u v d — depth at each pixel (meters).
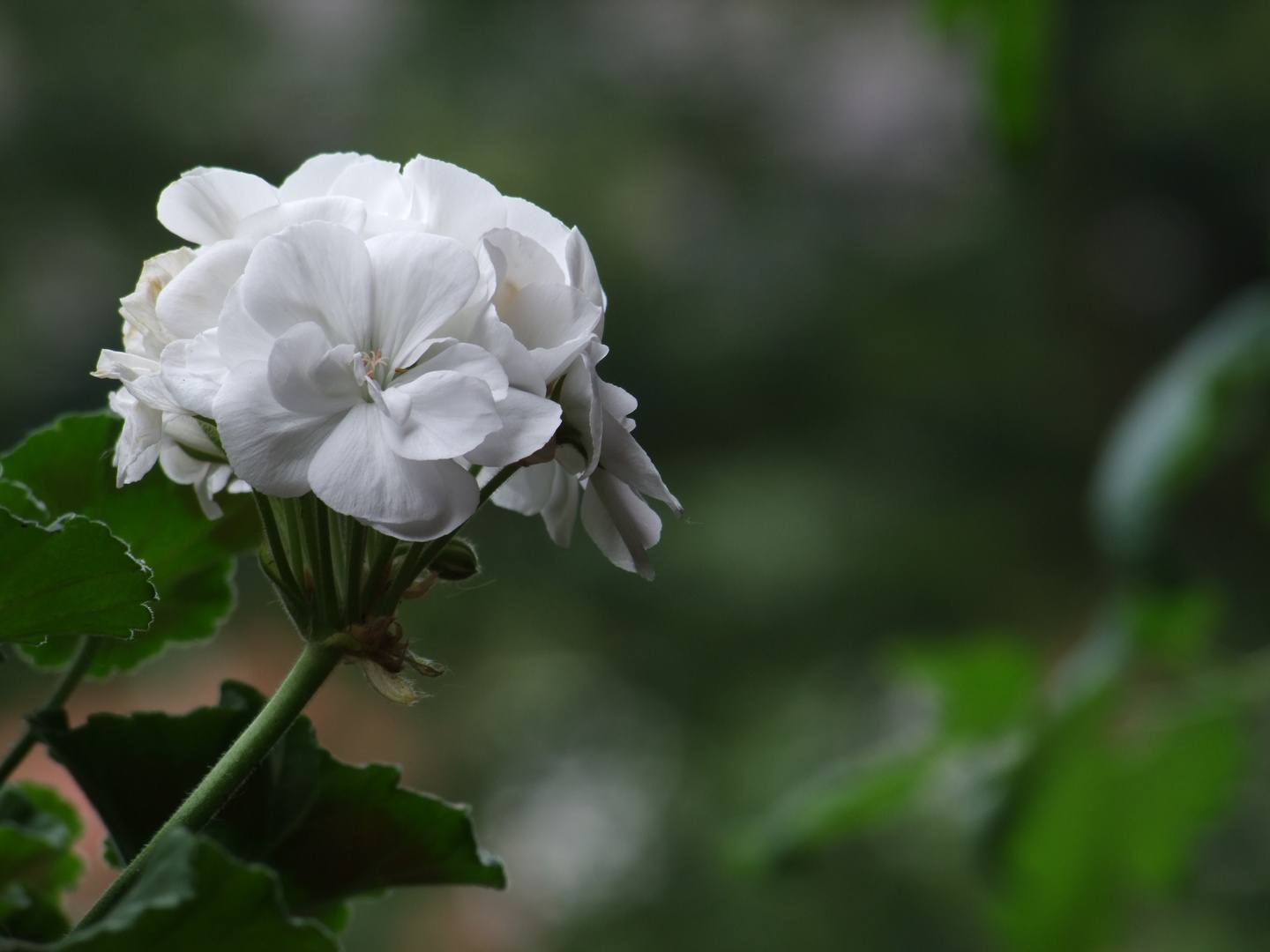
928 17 1.64
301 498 0.76
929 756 1.61
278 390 0.75
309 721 0.81
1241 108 5.73
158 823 0.80
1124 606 1.57
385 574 0.76
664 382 5.71
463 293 0.76
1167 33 5.67
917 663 1.60
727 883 4.14
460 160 5.61
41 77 5.02
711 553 5.10
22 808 0.85
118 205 5.11
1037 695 1.59
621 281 5.70
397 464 0.75
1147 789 1.54
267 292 0.76
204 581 0.86
